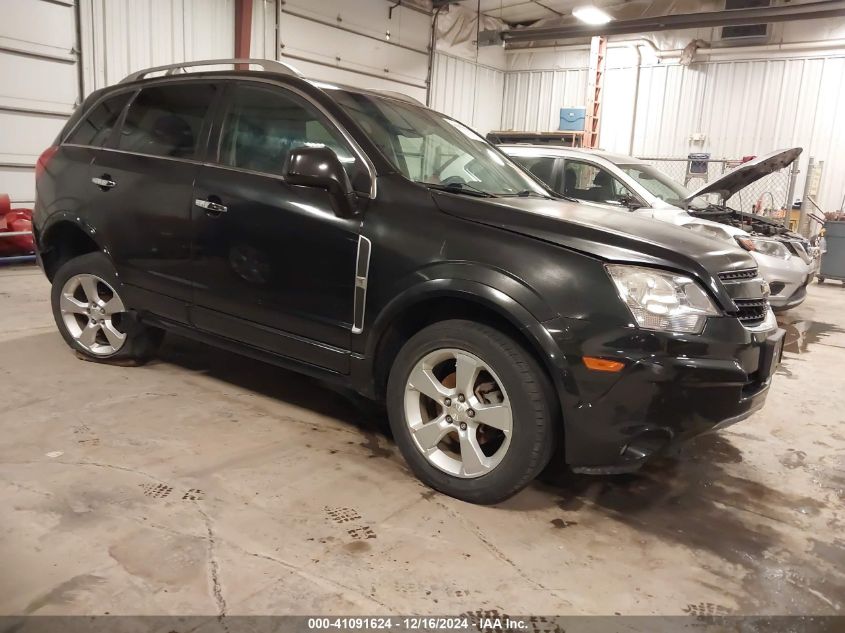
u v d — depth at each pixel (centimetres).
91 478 243
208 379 361
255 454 273
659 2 1248
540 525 234
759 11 1076
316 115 285
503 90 1502
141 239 326
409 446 254
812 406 394
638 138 1307
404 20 1203
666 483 278
